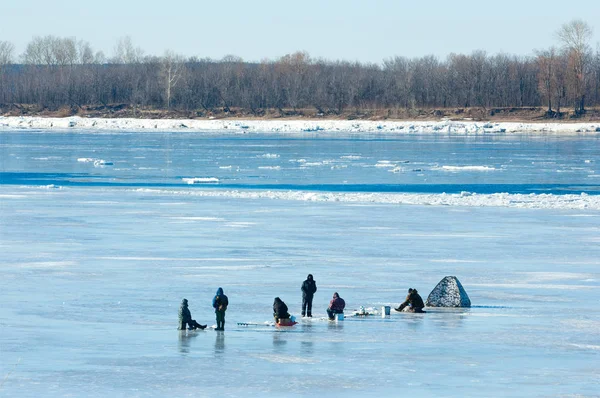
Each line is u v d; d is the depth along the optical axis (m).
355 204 175.25
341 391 57.69
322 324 80.12
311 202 179.00
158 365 64.44
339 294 93.44
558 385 59.03
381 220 150.75
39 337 73.38
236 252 118.12
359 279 101.19
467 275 103.38
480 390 57.84
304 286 83.88
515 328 77.69
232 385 59.12
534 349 69.69
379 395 56.59
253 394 56.94
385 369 63.44
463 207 170.62
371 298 91.62
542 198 185.62
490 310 86.12
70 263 109.38
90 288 94.81
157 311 84.56
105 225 143.38
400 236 132.62
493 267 108.19
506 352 68.69
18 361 65.12
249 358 66.75
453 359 66.50
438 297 88.38
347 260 112.69
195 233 134.75
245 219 151.50
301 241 127.62
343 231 137.62
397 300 90.69
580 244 125.38
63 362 65.00
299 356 67.56
